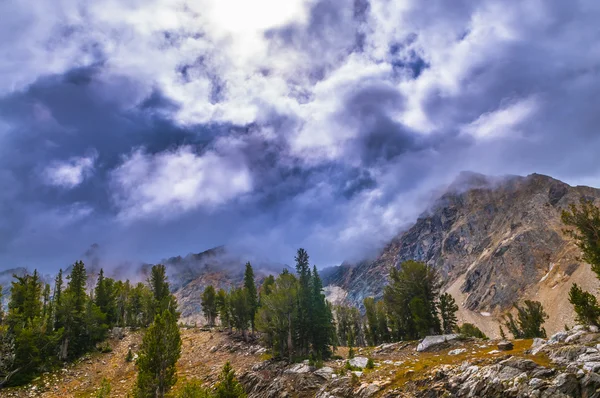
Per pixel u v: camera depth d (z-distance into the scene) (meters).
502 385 29.19
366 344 124.31
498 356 35.91
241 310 87.50
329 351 68.31
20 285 76.12
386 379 41.28
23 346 60.25
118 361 72.62
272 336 67.56
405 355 56.44
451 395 32.50
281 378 50.44
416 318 73.50
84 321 78.44
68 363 69.25
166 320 46.78
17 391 54.94
